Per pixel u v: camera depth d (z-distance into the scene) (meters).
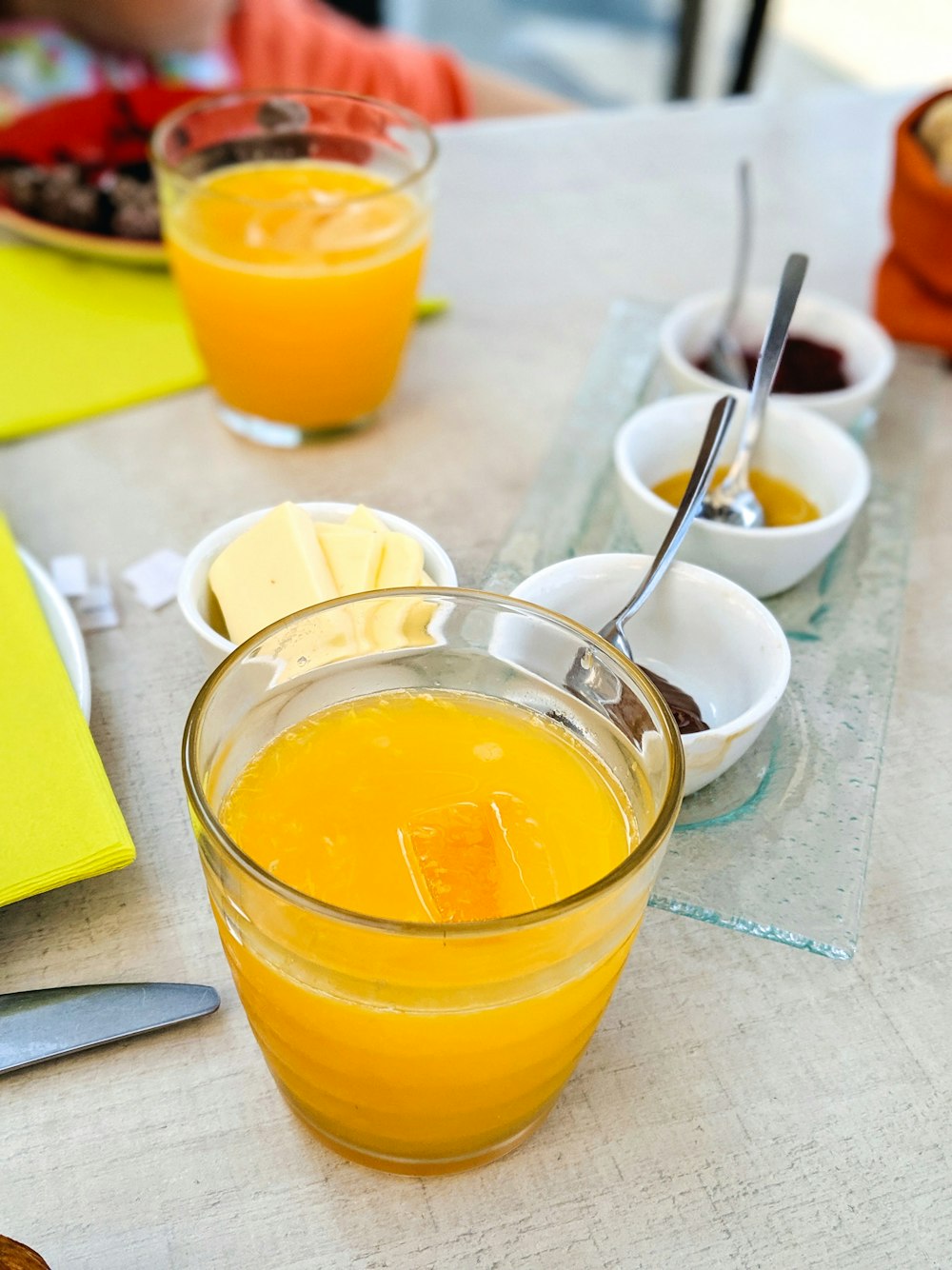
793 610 0.43
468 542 0.45
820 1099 0.32
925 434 0.50
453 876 0.28
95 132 0.62
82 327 0.54
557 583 0.37
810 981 0.34
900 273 0.54
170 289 0.56
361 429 0.50
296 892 0.25
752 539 0.40
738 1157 0.31
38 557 0.44
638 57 1.61
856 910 0.35
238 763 0.30
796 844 0.36
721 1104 0.31
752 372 0.50
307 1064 0.28
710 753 0.35
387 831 0.29
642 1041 0.32
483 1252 0.29
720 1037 0.33
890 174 0.68
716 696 0.38
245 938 0.27
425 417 0.51
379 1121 0.28
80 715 0.36
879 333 0.49
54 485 0.47
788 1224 0.30
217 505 0.46
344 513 0.39
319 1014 0.27
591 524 0.45
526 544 0.44
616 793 0.30
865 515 0.46
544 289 0.58
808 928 0.34
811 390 0.49
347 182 0.50
